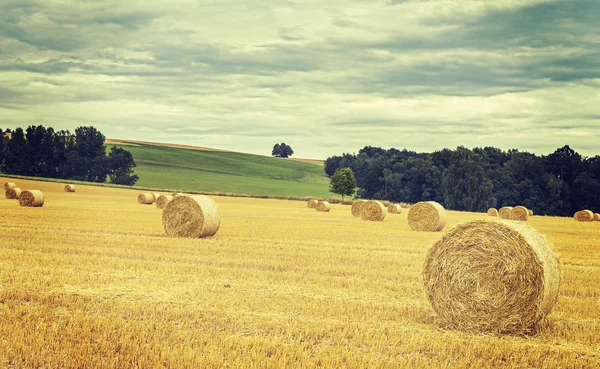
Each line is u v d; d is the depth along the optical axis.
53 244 22.66
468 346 10.62
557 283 12.64
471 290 12.56
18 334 10.30
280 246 24.42
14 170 131.50
